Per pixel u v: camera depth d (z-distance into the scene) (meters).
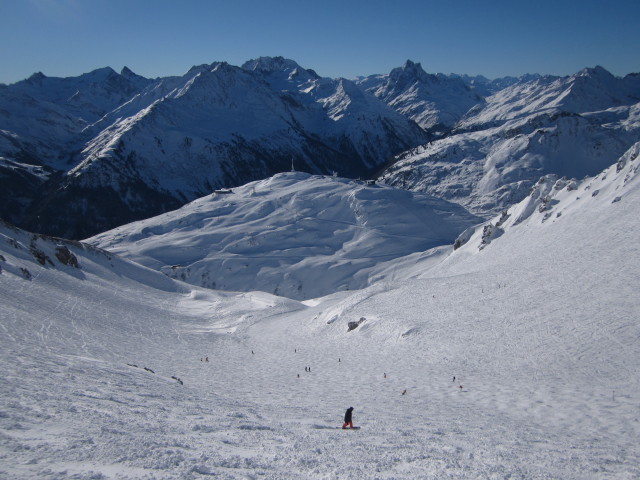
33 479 9.55
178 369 47.12
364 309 71.12
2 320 45.25
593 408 29.31
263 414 24.70
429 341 52.16
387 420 25.77
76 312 67.44
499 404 32.28
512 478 13.88
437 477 13.28
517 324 48.38
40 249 93.88
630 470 16.58
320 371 49.78
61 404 17.09
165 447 13.62
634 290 45.88
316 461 14.18
